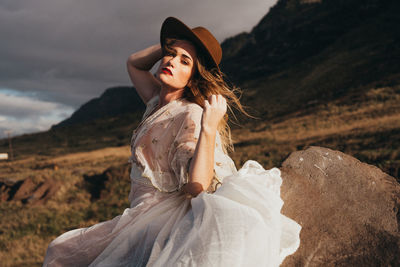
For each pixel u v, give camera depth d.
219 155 1.49
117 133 73.75
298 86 65.00
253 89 73.31
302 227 1.83
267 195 1.39
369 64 58.94
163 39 1.80
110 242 1.57
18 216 20.27
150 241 1.42
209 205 1.27
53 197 23.84
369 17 88.44
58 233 16.81
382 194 1.99
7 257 13.71
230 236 1.19
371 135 25.94
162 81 1.64
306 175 2.19
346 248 1.68
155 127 1.57
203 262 1.15
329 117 38.50
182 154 1.41
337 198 2.00
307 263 1.62
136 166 1.65
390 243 1.67
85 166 38.34
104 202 21.50
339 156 2.32
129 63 2.07
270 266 1.20
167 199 1.52
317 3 121.94
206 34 1.69
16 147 72.88
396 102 35.56
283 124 42.25
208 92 1.68
